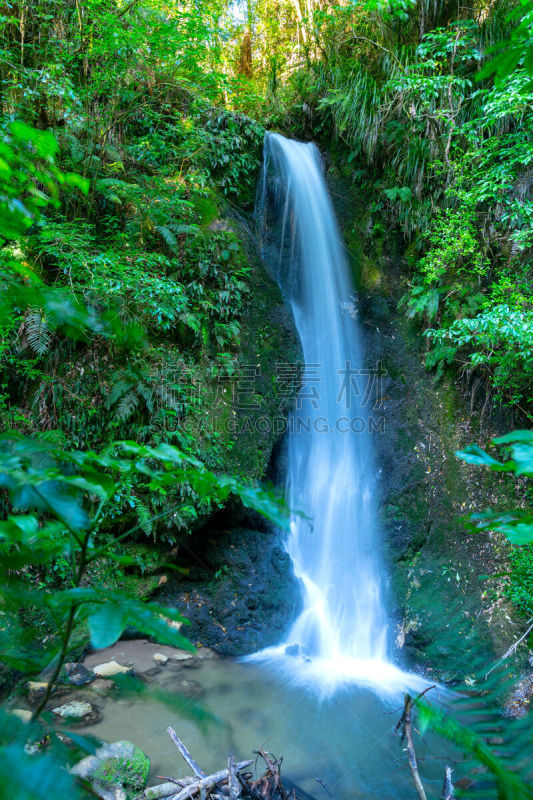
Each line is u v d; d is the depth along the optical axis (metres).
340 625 6.41
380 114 7.91
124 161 6.70
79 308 1.11
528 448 0.75
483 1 7.47
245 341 6.78
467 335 6.03
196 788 2.91
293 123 8.97
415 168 7.62
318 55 9.09
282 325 7.11
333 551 7.12
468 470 6.79
